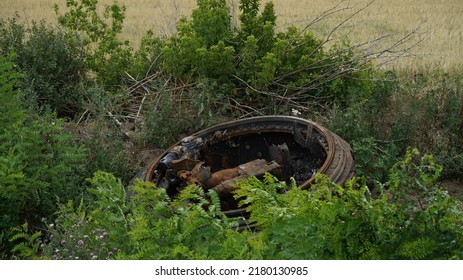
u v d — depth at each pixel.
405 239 4.74
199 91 11.50
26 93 10.71
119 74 12.62
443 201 4.87
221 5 12.33
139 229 5.44
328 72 11.80
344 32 21.80
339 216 4.87
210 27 12.11
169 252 5.23
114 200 6.22
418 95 12.27
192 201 7.48
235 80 11.93
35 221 8.37
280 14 25.53
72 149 8.68
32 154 8.33
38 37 12.48
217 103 11.52
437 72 13.02
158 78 11.88
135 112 11.68
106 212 6.41
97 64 12.62
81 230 6.56
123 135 11.01
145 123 10.92
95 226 6.56
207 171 8.00
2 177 7.75
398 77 14.27
